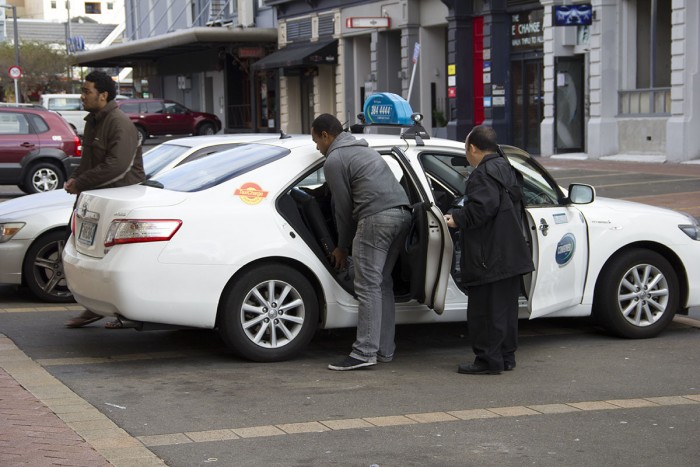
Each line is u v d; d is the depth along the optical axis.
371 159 7.25
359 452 5.50
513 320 7.34
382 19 35.06
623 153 27.02
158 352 7.97
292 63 39.09
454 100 32.44
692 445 5.66
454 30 32.03
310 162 7.62
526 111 30.61
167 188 7.66
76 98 41.44
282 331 7.58
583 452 5.53
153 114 45.44
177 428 5.93
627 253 8.45
